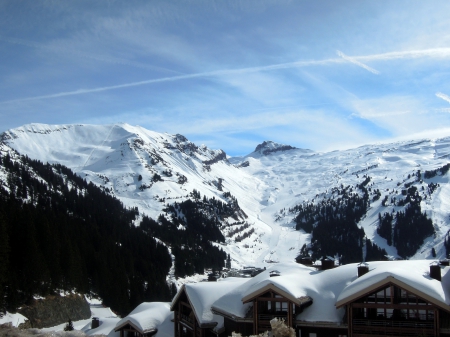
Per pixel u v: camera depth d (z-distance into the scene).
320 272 48.81
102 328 68.38
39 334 21.69
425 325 38.75
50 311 87.56
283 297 42.62
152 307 62.22
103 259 125.12
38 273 87.31
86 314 99.38
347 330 41.47
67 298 95.25
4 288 79.44
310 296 44.41
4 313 76.25
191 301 50.75
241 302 46.41
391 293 39.34
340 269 47.53
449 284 40.25
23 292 85.19
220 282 54.69
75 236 127.50
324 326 41.94
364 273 44.06
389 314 41.00
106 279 115.94
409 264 44.78
